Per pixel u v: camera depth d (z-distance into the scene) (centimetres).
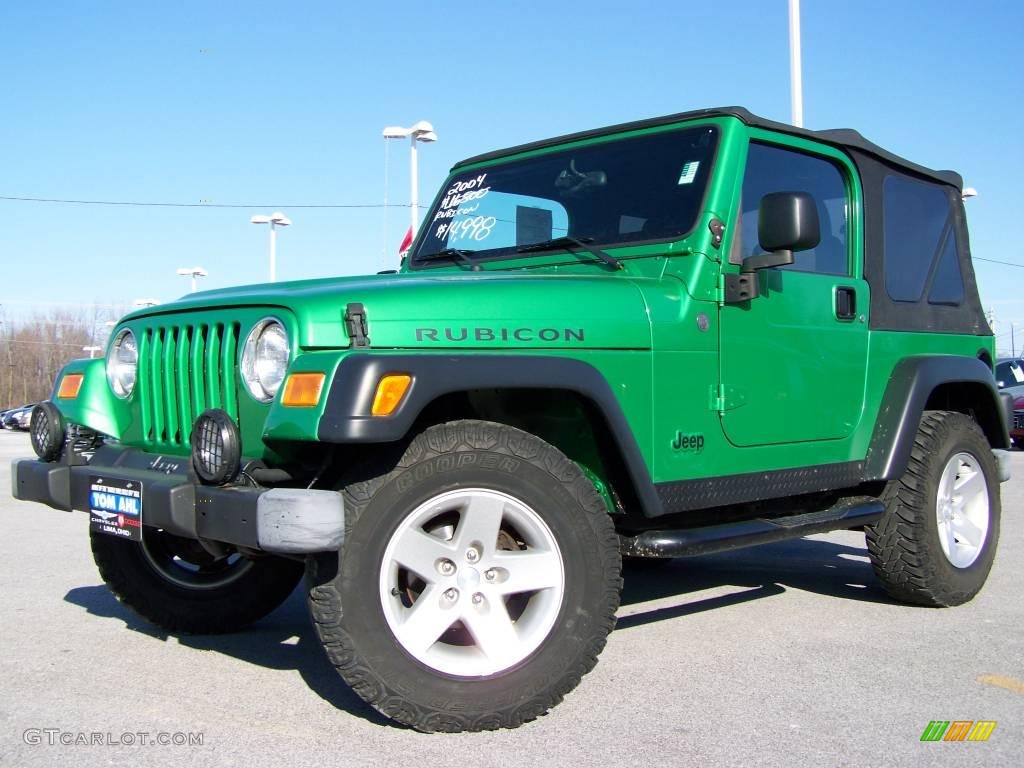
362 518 277
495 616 294
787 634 407
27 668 358
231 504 276
